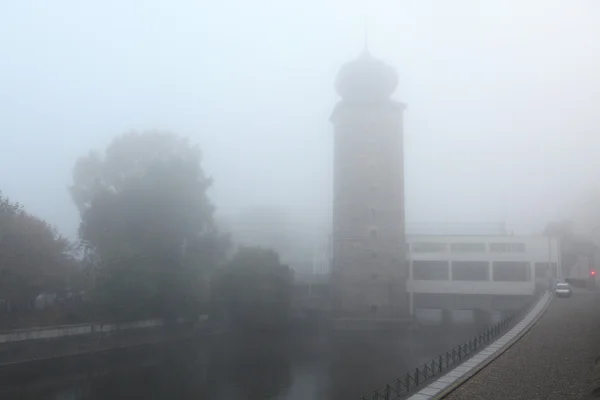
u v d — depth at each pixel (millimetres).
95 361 53906
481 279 86562
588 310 48000
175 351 63281
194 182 69812
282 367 56656
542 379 22438
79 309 60719
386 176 84438
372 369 55156
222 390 47219
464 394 20625
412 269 87688
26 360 48594
